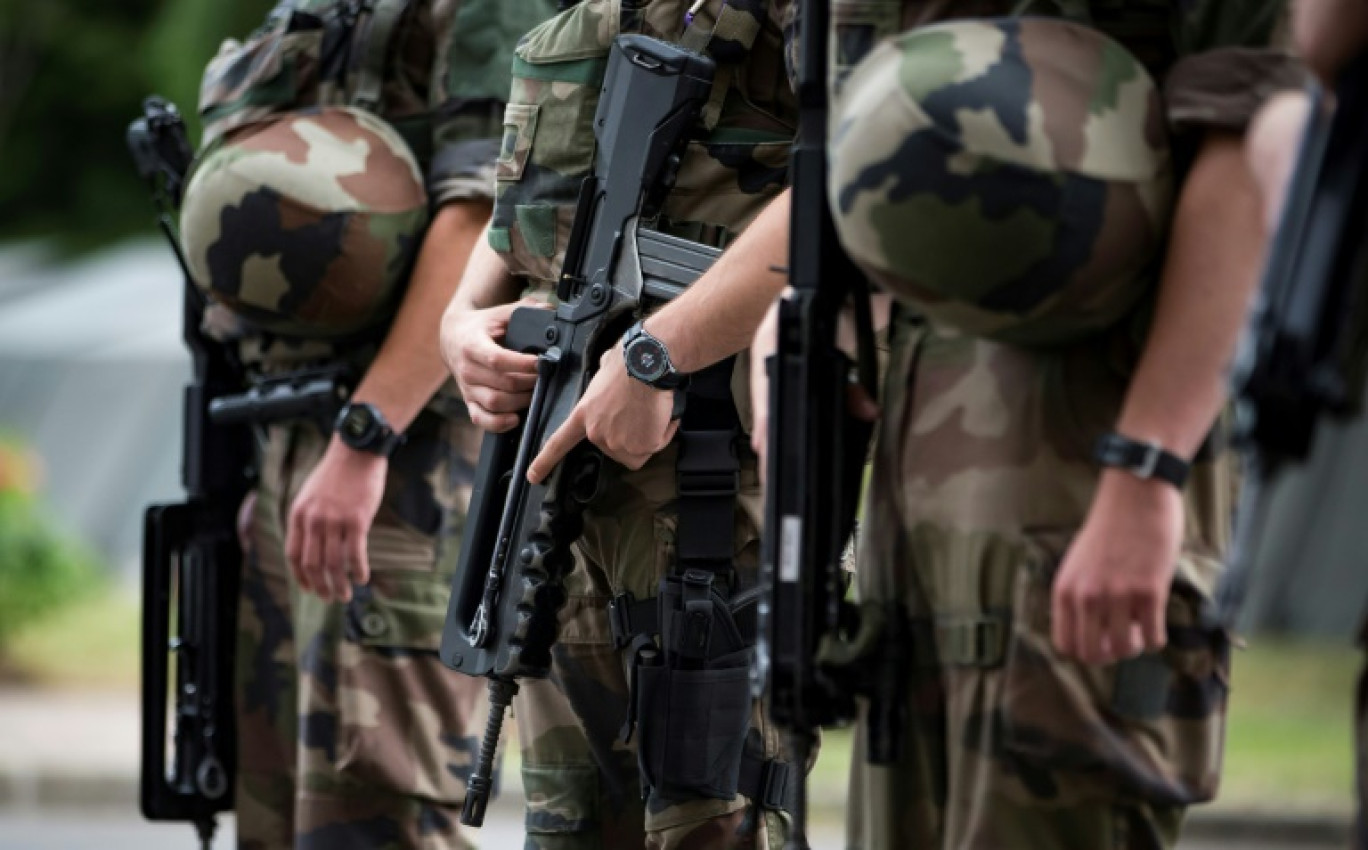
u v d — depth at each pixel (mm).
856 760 5090
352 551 7512
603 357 6043
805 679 4746
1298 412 3994
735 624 6082
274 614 8102
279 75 7773
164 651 8344
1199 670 4621
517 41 7609
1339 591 24969
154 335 33469
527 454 6324
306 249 7520
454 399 7738
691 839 6105
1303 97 4254
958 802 4707
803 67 4855
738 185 6203
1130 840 4645
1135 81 4465
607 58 6398
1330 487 25078
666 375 5848
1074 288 4359
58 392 32500
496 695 6316
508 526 6336
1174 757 4629
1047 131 4312
